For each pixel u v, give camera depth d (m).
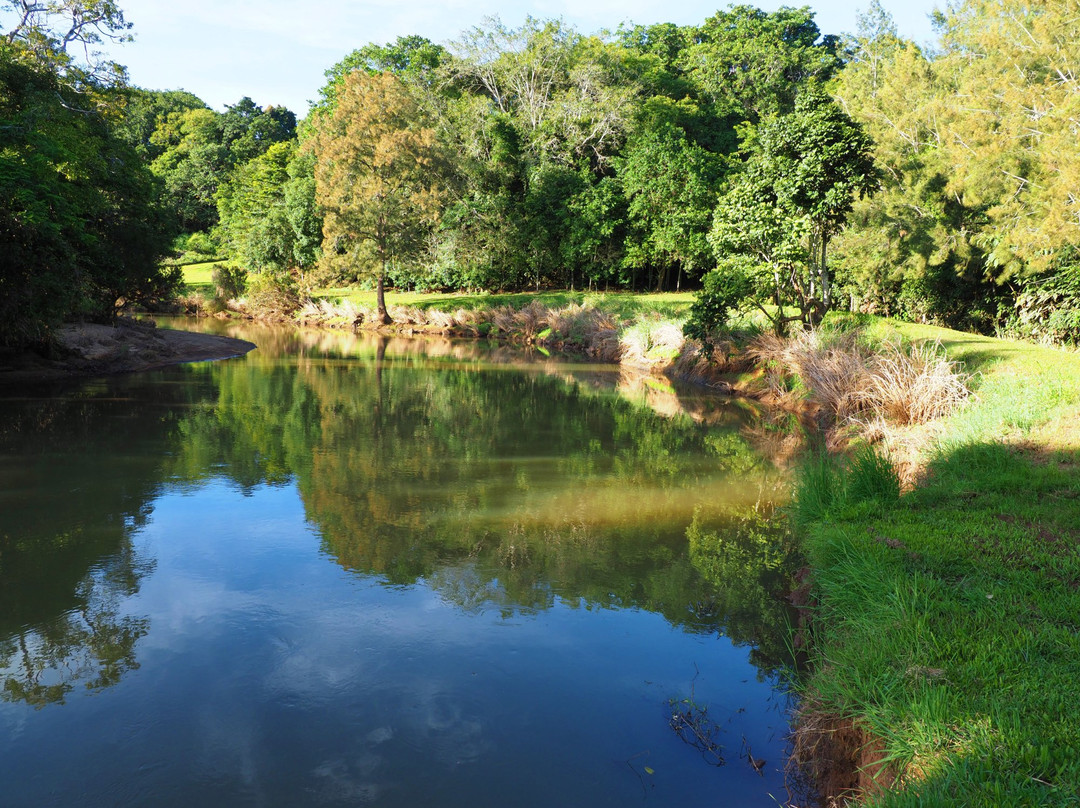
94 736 4.23
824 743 3.94
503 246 41.56
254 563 6.86
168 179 70.81
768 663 5.07
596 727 4.33
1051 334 17.94
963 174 18.80
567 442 12.35
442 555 7.09
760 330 17.77
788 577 6.53
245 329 37.59
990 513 6.09
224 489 9.23
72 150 18.44
